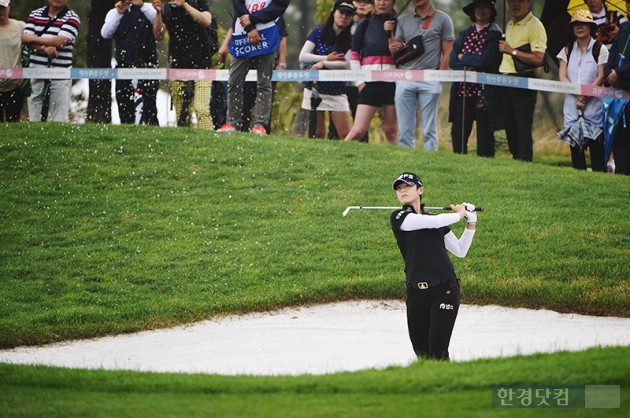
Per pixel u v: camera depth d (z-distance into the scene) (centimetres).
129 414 2753
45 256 5547
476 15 6569
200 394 2986
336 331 4497
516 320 4600
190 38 6862
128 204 6197
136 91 7219
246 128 7262
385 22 6656
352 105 7238
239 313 4866
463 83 6712
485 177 6438
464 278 5006
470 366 3125
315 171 6538
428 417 2630
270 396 2919
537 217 5775
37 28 7012
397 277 5062
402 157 6712
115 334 4650
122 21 6975
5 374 3278
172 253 5556
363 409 2720
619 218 5759
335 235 5700
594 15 6531
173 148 6875
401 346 4191
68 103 7356
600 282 4925
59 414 2781
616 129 6469
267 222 5909
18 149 6819
